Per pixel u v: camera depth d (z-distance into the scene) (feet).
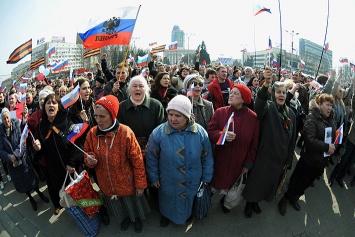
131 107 9.43
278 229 9.43
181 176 8.07
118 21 12.63
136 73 22.66
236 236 9.02
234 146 8.71
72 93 9.36
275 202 10.98
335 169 12.51
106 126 7.66
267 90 8.25
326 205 11.10
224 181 9.05
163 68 21.45
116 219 9.05
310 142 9.34
